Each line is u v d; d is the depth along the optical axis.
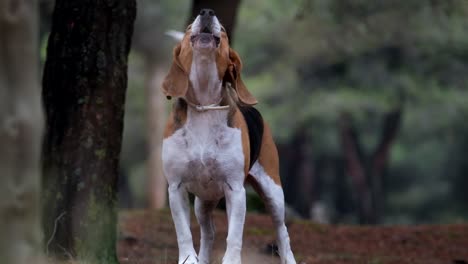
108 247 10.09
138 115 39.56
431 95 35.56
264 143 9.84
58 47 10.05
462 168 53.78
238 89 9.13
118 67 10.10
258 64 36.50
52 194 9.92
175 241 13.90
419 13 24.06
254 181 9.79
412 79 35.16
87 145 9.91
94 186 9.92
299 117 36.84
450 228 16.08
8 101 6.39
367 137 45.22
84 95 9.94
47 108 10.07
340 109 36.00
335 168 50.69
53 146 9.97
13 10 6.39
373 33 26.00
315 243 14.57
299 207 43.72
